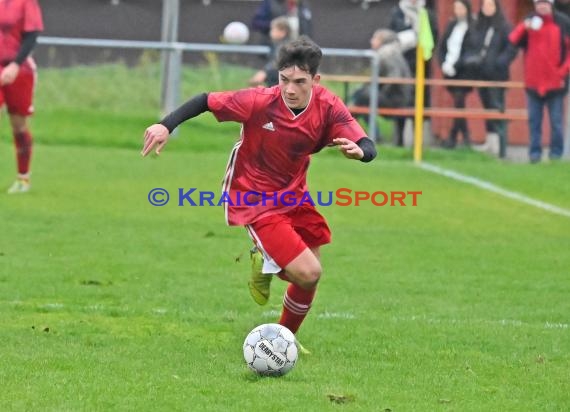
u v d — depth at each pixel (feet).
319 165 180.45
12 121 145.18
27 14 139.44
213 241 119.34
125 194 148.77
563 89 187.73
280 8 202.08
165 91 204.64
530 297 96.68
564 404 64.54
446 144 201.98
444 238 125.90
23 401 61.98
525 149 211.82
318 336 80.48
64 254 109.40
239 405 62.13
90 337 78.43
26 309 86.89
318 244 75.72
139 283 97.71
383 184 164.45
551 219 141.38
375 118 195.83
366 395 64.95
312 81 72.02
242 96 72.43
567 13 199.52
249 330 81.97
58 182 156.66
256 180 73.26
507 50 194.59
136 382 66.44
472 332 82.74
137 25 262.06
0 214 130.52
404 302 93.45
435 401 64.28
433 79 205.57
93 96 206.69
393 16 207.10
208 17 260.42
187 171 169.99
